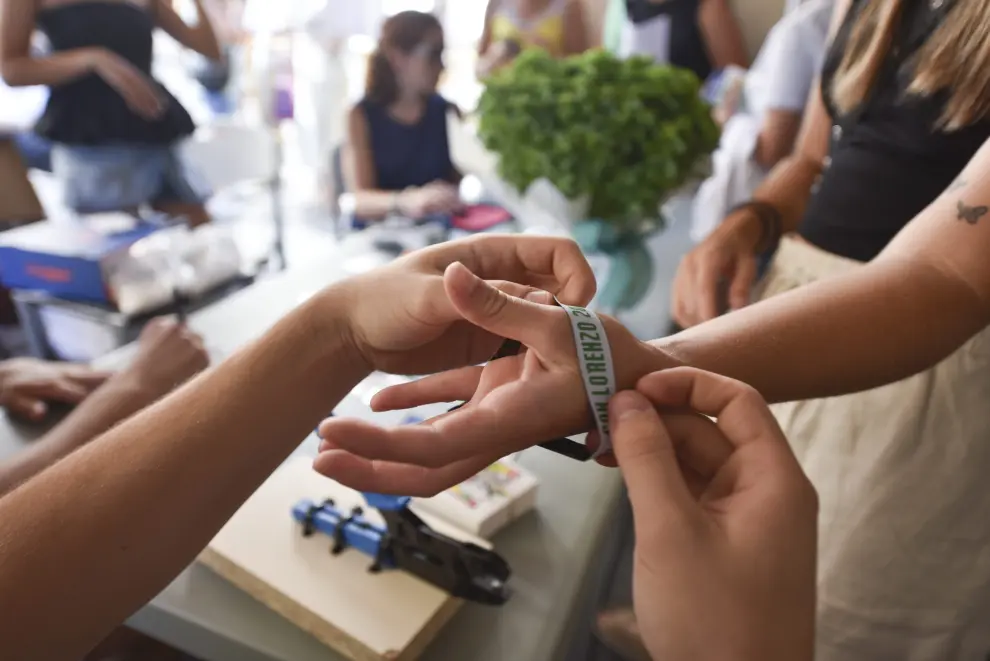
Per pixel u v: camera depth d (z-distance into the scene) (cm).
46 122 162
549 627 48
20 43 154
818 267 73
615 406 35
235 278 120
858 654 73
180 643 49
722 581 29
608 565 97
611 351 38
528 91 85
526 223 97
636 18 202
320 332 42
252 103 322
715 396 36
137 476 36
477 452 35
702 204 157
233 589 50
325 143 311
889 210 67
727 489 34
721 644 29
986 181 45
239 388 40
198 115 308
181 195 185
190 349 71
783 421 76
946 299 44
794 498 32
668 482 31
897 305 44
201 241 117
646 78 85
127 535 35
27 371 76
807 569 30
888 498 67
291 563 49
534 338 37
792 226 84
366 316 41
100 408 63
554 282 49
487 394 39
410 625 45
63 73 156
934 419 65
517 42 207
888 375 45
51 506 35
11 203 174
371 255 119
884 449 67
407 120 178
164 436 37
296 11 294
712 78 202
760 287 83
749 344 43
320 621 45
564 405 36
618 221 88
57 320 107
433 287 39
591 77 83
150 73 179
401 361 45
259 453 39
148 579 35
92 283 102
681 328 72
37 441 63
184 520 36
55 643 33
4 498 35
